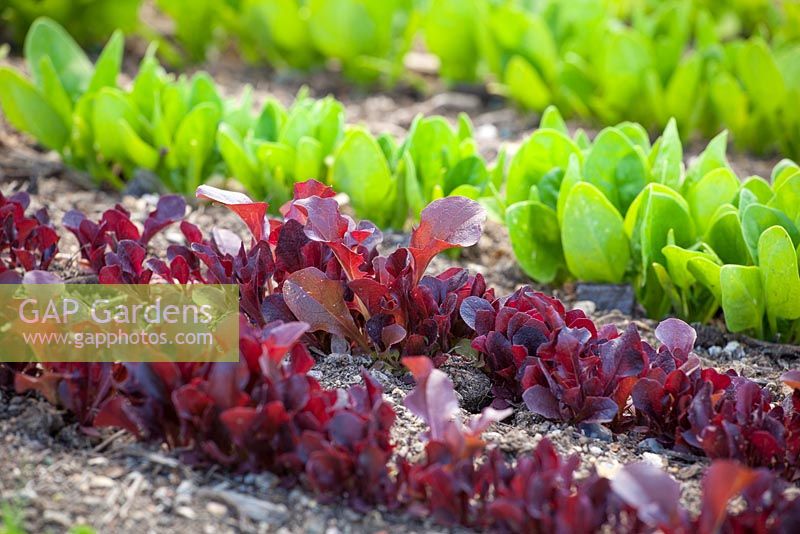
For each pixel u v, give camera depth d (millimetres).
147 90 1108
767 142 1212
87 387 847
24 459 832
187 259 942
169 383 827
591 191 974
